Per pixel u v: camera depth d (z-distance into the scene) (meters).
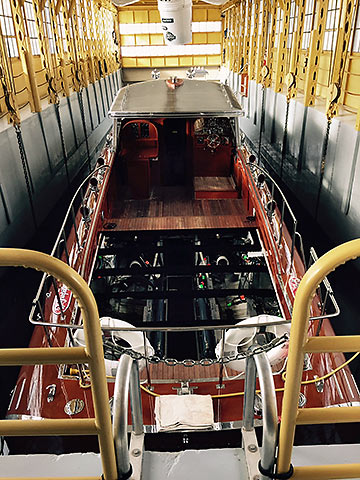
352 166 5.71
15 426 0.86
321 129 7.04
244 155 5.13
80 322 2.91
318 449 1.13
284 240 3.74
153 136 5.35
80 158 10.46
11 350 0.80
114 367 2.42
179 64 18.42
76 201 8.92
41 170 7.34
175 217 4.74
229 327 1.92
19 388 2.35
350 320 4.49
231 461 1.08
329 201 6.68
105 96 14.84
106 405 0.84
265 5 11.99
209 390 2.30
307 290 0.72
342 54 6.16
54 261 0.74
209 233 4.45
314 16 8.60
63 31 11.42
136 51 18.17
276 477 0.91
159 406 1.95
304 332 0.76
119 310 3.92
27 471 1.09
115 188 5.32
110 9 16.02
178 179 5.69
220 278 4.43
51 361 0.80
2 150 5.66
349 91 7.25
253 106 13.68
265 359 0.98
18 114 6.16
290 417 0.84
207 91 5.98
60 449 2.20
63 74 9.48
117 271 3.76
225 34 17.72
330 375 2.26
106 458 0.91
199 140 5.41
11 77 6.11
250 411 1.08
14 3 6.64
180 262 4.38
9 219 5.71
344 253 0.70
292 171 8.93
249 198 4.78
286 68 10.46
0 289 5.05
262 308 3.92
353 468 0.90
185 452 1.10
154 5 17.20
